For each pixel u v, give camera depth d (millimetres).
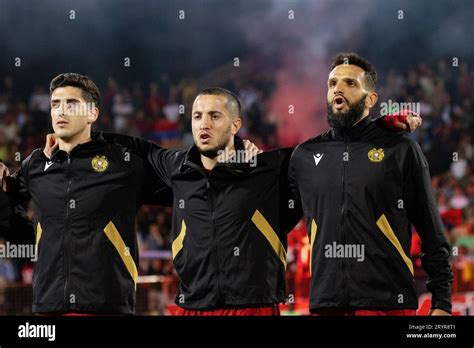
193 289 4738
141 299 10555
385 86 17516
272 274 4742
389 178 4512
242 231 4703
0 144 15922
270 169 4855
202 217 4746
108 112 16875
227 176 4754
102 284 4754
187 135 16766
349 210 4508
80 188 4855
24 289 10453
